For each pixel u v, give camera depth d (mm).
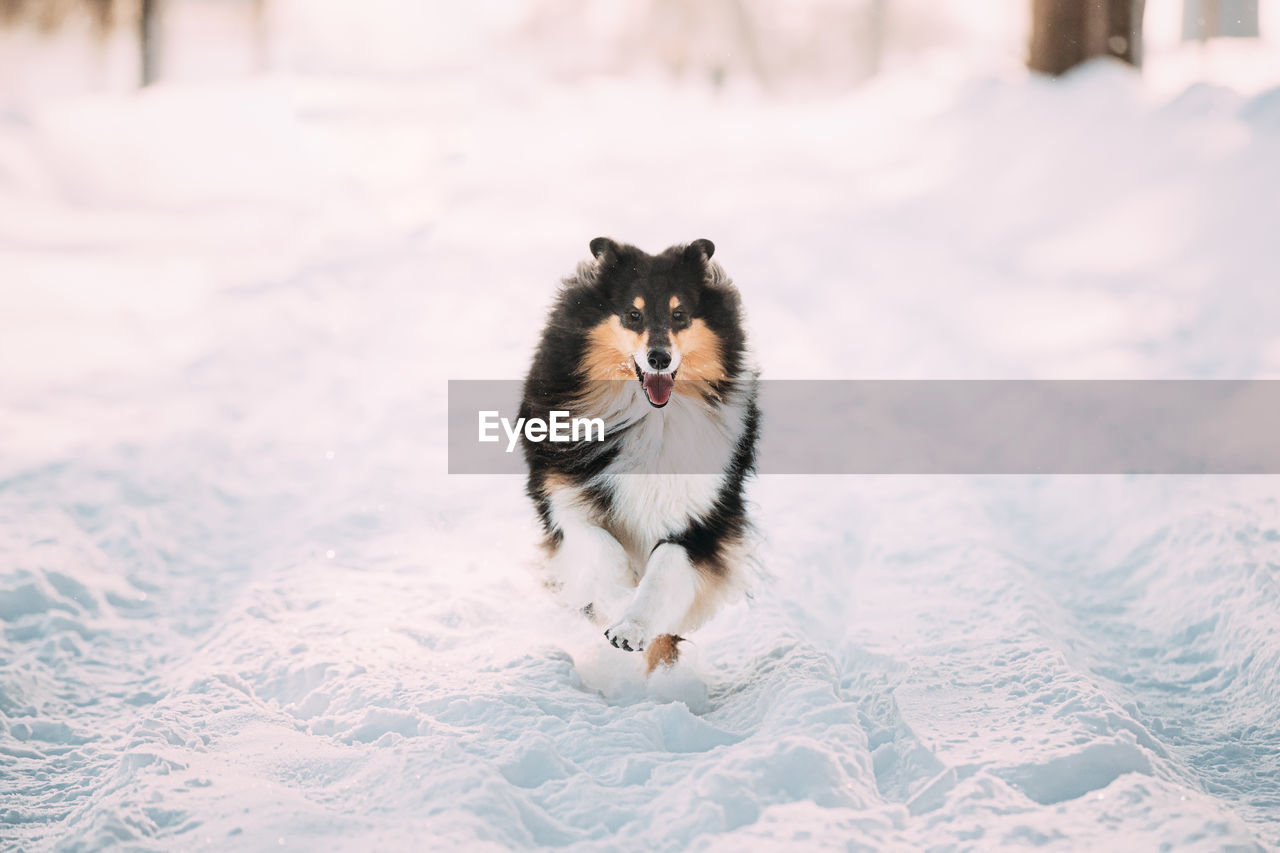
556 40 38219
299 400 9195
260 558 6766
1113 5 15031
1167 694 5336
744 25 37688
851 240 12898
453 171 16969
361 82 24625
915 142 15398
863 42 40312
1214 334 9727
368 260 12945
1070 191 12820
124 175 17953
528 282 12109
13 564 6125
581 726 4250
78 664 5453
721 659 5449
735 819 3562
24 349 10156
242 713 4531
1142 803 3643
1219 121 12898
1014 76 15938
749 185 15312
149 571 6484
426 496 7625
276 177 18234
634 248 5066
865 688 5035
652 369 4711
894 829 3596
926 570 6520
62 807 4090
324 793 3826
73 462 7594
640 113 21797
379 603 5973
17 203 16328
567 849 3422
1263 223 11102
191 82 23312
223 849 3342
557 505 5074
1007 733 4316
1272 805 4156
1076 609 6352
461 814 3459
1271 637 5336
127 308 11555
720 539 5004
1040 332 10398
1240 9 30219
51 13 30859
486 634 5582
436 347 10508
